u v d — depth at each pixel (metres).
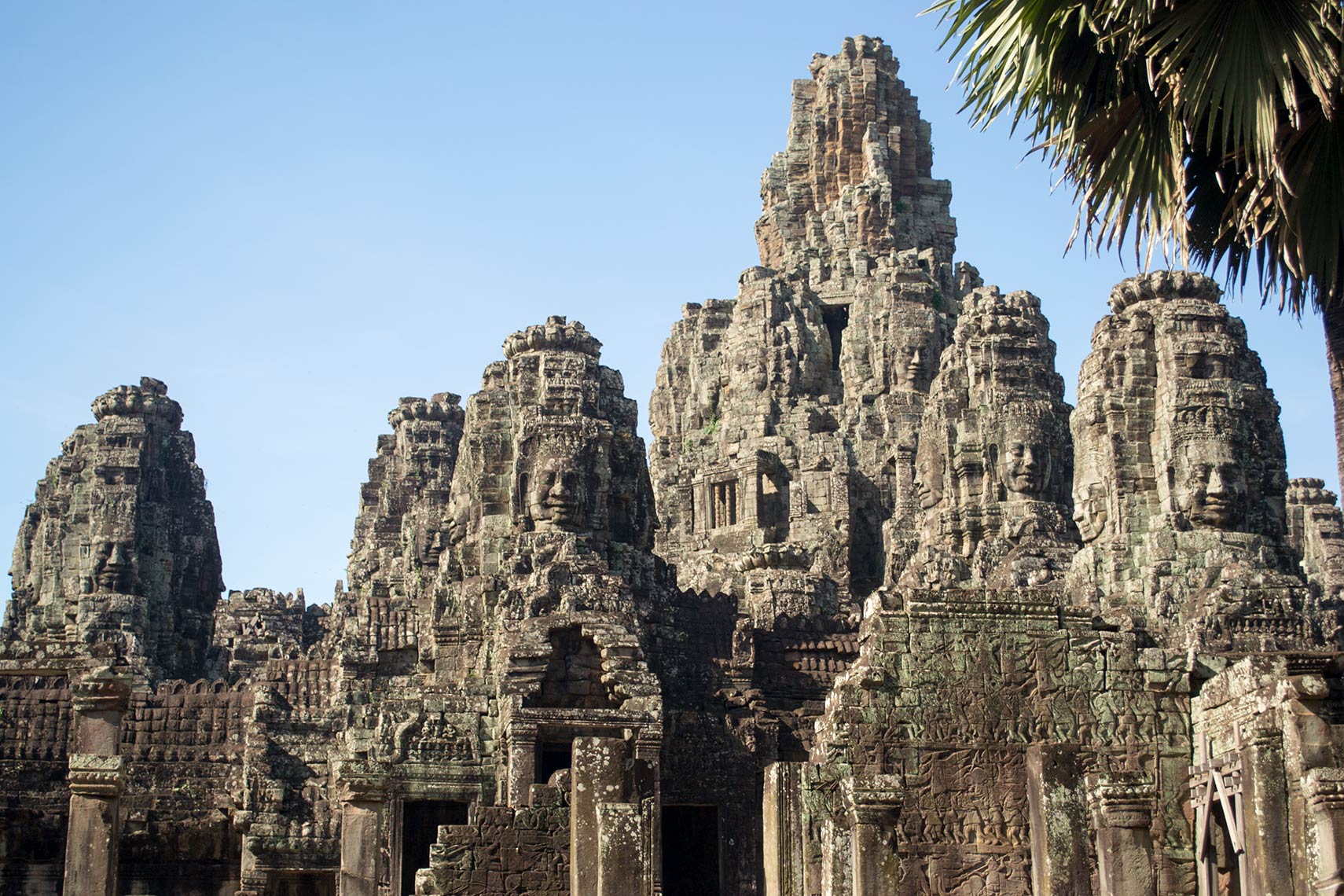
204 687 78.25
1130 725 50.50
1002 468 82.06
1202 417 67.00
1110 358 69.00
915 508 104.62
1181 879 49.38
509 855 56.09
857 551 108.25
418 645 82.88
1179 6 39.06
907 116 139.62
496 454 78.69
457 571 79.25
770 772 51.34
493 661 71.31
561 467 77.12
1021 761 50.06
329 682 82.50
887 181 131.88
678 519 118.25
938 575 78.31
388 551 117.88
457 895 55.56
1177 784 50.03
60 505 98.25
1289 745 44.12
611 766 51.31
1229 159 42.91
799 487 107.94
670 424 128.62
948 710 50.41
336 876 69.62
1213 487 66.12
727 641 80.56
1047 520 80.25
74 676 62.00
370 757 63.25
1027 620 51.09
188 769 75.44
